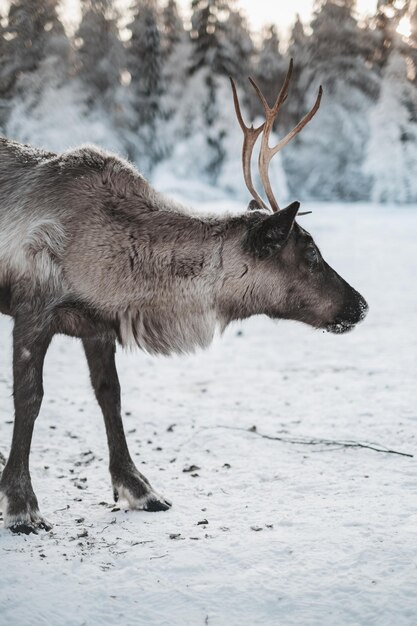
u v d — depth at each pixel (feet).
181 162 146.20
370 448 23.15
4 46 142.10
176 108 150.20
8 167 19.20
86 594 14.21
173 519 18.04
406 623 13.11
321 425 26.02
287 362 37.78
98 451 23.61
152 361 38.52
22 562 15.55
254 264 19.49
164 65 153.07
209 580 14.70
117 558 15.72
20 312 17.95
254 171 144.77
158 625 13.23
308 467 21.68
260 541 16.43
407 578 14.49
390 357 37.65
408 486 19.84
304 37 171.01
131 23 154.92
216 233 19.30
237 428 25.84
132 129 149.28
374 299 55.83
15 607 13.76
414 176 153.89
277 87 167.73
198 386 32.86
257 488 20.07
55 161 19.04
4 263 18.21
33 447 23.82
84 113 143.95
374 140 154.10
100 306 18.56
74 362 38.58
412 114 152.97
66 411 28.27
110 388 19.45
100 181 18.85
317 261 20.16
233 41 152.25
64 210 18.28
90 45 150.51
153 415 27.91
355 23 165.89
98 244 18.28
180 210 19.49
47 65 142.61
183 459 22.80
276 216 18.66
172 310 19.25
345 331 21.09
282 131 167.32
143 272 18.66
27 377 17.83
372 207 147.64
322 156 166.91
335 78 165.17
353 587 14.24
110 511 18.67
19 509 17.37
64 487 20.35
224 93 147.43
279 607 13.70
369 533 16.61
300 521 17.51
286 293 20.11
